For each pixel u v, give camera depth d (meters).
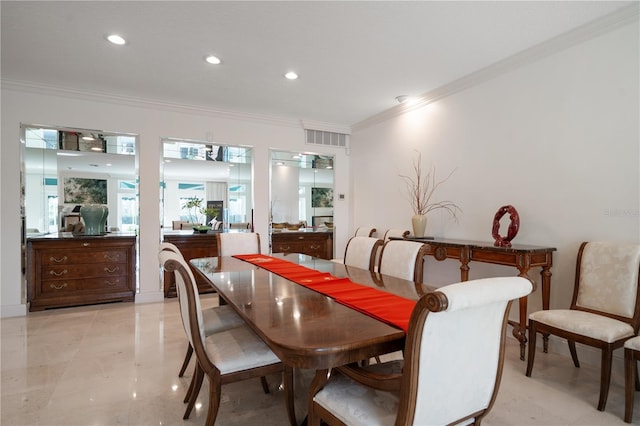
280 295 1.72
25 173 3.69
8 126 3.51
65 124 3.74
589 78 2.53
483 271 3.32
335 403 1.22
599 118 2.47
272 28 2.50
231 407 1.92
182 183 4.61
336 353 1.07
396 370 1.45
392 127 4.51
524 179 2.96
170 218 4.54
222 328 2.10
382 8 2.25
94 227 4.09
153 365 2.42
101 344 2.78
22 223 3.58
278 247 4.98
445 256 3.12
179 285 1.63
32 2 2.17
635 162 2.30
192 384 1.93
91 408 1.89
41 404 1.92
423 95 3.87
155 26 2.47
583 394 2.06
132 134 4.05
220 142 4.54
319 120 5.00
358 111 4.54
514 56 2.93
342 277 2.15
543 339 2.70
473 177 3.41
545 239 2.80
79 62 3.06
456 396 1.12
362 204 5.13
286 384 1.66
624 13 2.27
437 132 3.82
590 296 2.31
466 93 3.48
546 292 2.61
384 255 2.52
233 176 4.89
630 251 2.16
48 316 3.50
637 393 2.06
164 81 3.50
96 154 4.11
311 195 5.25
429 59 2.99
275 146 4.89
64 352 2.62
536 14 2.32
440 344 1.03
